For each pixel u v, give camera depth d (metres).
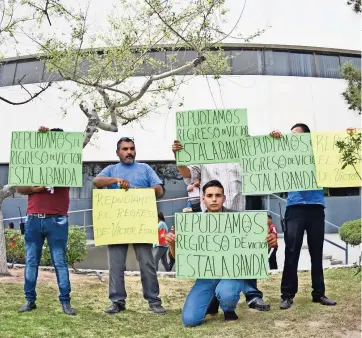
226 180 5.39
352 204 17.09
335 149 5.04
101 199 5.20
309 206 5.21
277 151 5.06
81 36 8.52
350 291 6.14
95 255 13.00
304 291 6.25
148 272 5.27
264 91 16.77
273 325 4.64
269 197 16.41
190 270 4.69
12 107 17.09
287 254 5.29
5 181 17.20
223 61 8.88
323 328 4.51
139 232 5.16
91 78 8.67
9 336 4.15
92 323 4.73
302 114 16.91
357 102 11.48
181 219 4.77
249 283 5.30
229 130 5.13
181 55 15.00
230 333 4.43
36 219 4.88
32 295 5.04
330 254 12.42
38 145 5.07
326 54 17.56
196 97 16.52
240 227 4.73
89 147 16.61
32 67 17.03
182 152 5.14
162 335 4.43
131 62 8.57
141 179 5.40
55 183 4.97
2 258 7.72
